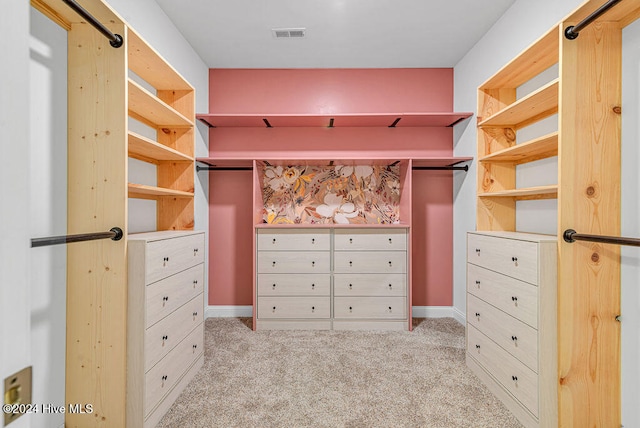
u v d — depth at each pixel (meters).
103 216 1.41
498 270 1.73
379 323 2.73
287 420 1.55
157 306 1.52
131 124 1.94
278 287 2.72
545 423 1.40
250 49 2.74
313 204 3.12
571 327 1.40
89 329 1.41
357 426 1.50
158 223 2.23
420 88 3.09
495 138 2.20
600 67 1.41
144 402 1.41
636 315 1.34
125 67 1.42
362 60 2.94
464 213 2.87
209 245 3.09
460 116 2.73
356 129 3.10
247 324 2.86
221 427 1.50
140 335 1.42
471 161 2.73
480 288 1.93
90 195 1.42
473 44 2.68
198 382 1.88
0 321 0.35
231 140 3.10
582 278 1.40
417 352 2.29
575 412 1.39
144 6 1.99
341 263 2.73
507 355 1.64
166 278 1.61
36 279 1.27
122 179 1.41
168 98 2.25
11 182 0.36
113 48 1.42
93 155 1.42
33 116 1.26
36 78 1.27
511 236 1.64
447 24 2.40
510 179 2.21
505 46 2.25
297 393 1.77
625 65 1.39
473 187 2.70
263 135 3.10
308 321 2.73
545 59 1.78
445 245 3.11
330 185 3.13
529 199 2.06
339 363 2.12
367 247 2.73
